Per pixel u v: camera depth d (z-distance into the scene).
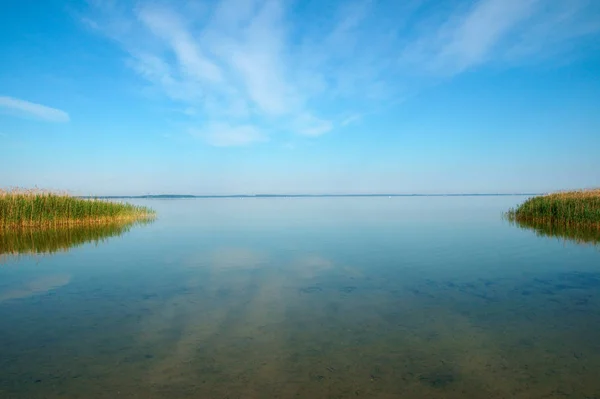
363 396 4.69
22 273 11.57
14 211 22.64
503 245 16.84
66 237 19.92
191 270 12.01
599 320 7.32
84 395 4.70
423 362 5.60
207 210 53.28
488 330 6.84
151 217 35.56
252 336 6.57
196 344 6.23
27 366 5.46
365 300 8.70
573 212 24.52
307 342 6.32
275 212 46.47
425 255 14.55
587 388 4.88
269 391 4.80
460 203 76.06
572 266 12.35
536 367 5.44
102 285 10.12
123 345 6.19
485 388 4.89
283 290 9.58
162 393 4.75
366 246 16.91
